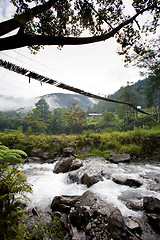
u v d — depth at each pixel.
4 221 1.51
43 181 4.00
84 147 7.76
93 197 2.76
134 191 3.13
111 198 2.85
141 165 5.23
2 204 1.74
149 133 7.71
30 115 24.41
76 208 2.35
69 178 4.09
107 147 7.51
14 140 8.12
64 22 2.55
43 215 2.40
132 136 7.85
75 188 3.52
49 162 6.17
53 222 2.14
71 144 7.73
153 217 2.04
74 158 6.03
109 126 34.88
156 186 3.26
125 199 2.79
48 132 46.38
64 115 38.84
